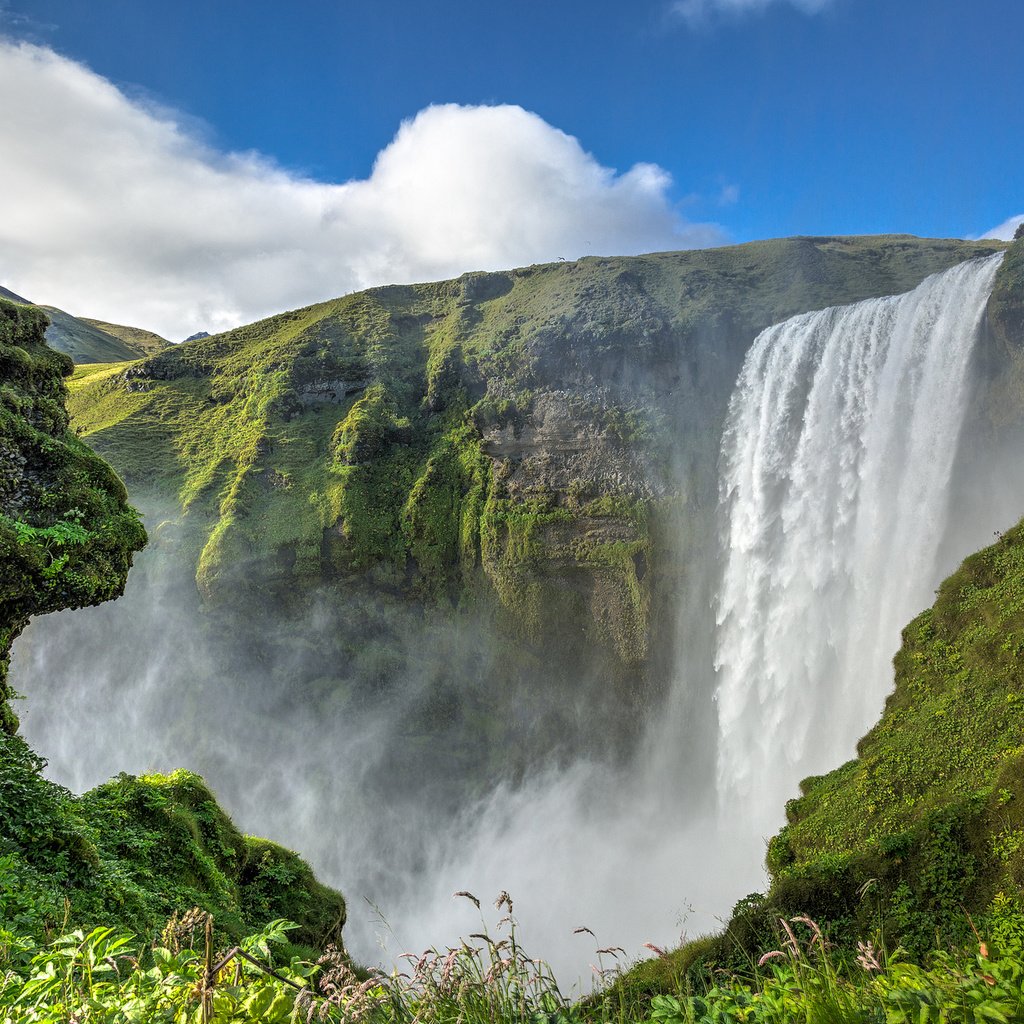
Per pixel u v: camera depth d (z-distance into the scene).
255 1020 3.94
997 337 38.47
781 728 47.50
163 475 72.50
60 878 10.66
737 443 57.09
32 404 17.03
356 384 75.56
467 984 4.30
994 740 17.98
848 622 44.53
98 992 4.46
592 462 62.31
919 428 42.03
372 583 65.12
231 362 83.44
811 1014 3.78
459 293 83.56
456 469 67.06
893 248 69.75
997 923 13.40
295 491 67.25
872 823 18.48
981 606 21.08
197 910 4.64
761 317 61.38
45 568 15.14
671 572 57.72
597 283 68.94
